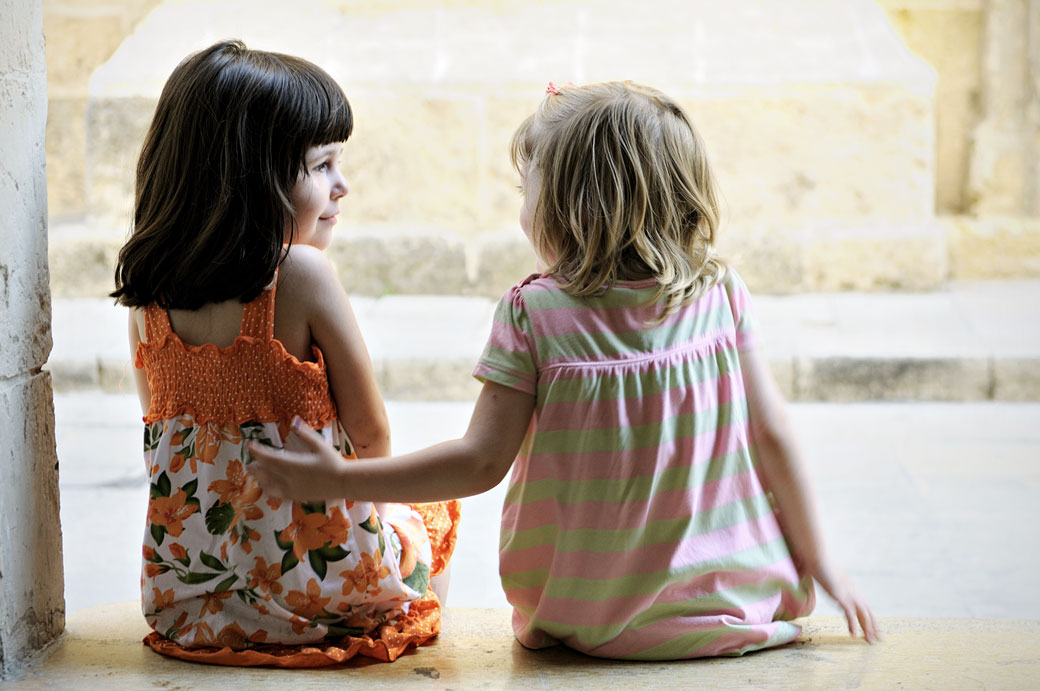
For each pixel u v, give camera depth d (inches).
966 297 292.4
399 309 286.5
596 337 86.0
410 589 92.2
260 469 84.4
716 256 93.8
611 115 88.4
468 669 88.0
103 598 147.2
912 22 342.6
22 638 90.1
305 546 87.9
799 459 93.1
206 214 85.8
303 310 87.9
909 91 290.2
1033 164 326.6
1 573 87.1
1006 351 245.3
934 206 342.3
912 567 156.7
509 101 293.0
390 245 295.1
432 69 299.3
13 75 88.5
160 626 92.4
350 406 91.3
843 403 246.2
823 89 291.1
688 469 86.2
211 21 321.1
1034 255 313.7
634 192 87.4
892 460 205.5
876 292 296.0
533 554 89.3
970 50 341.1
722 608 88.2
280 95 86.7
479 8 327.9
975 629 97.5
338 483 83.8
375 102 294.5
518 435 86.5
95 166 299.1
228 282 85.4
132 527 175.9
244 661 88.6
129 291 88.2
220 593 89.4
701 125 293.7
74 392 256.4
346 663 89.4
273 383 87.0
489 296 296.4
